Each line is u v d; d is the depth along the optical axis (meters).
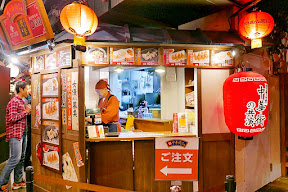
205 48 4.50
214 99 4.61
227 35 4.50
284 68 6.04
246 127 3.71
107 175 4.41
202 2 4.36
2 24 4.67
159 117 7.21
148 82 9.02
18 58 6.21
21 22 4.30
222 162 4.62
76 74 4.29
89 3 5.61
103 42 4.09
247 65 4.79
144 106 8.41
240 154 4.71
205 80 4.57
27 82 5.04
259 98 3.66
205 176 4.55
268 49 5.53
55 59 4.62
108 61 4.25
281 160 6.10
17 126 4.79
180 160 4.24
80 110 4.24
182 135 4.57
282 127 6.09
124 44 4.27
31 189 3.42
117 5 4.46
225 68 4.58
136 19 5.29
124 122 7.91
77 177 4.29
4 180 4.70
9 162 4.74
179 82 6.05
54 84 4.69
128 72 9.36
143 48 4.33
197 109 4.55
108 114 4.82
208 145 4.58
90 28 3.55
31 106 5.45
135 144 4.46
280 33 5.37
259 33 3.87
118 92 9.30
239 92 3.69
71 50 4.30
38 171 5.21
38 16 4.00
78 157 4.25
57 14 5.41
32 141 5.41
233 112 3.78
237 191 4.68
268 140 5.52
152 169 4.51
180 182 4.30
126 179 4.46
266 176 5.45
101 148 4.40
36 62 5.13
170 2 4.30
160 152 4.24
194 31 4.63
